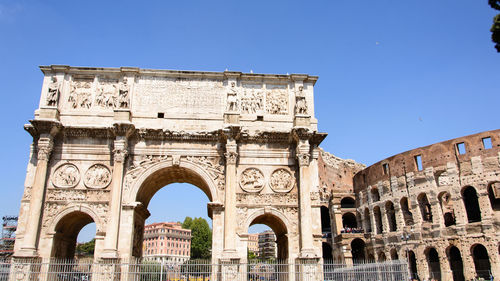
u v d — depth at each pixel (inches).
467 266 1936.5
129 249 1251.8
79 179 1318.9
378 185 2559.1
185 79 1454.2
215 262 1262.3
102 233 1262.3
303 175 1332.4
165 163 1350.9
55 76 1408.7
